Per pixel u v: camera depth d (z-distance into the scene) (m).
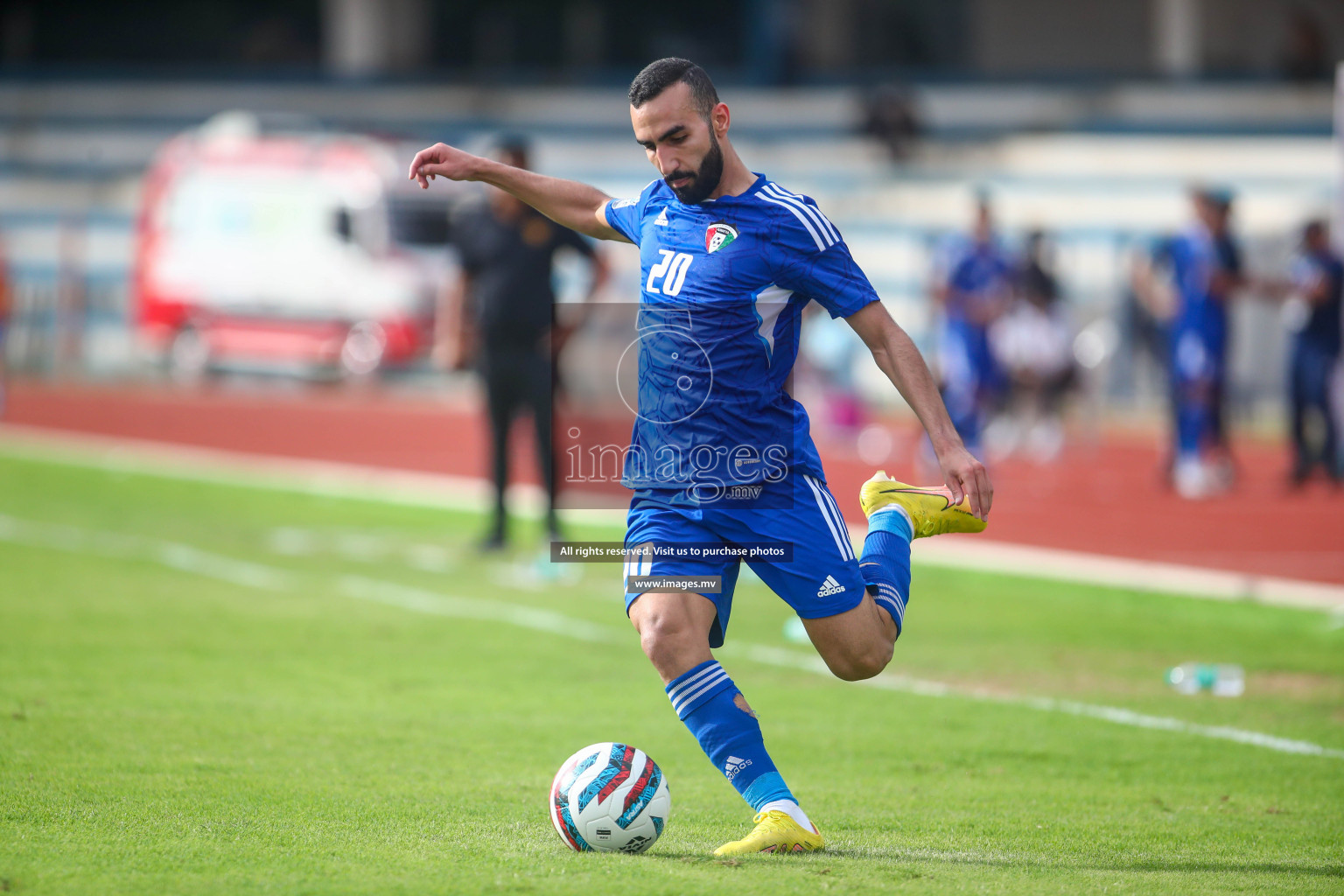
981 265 54.09
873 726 22.36
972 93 115.06
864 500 17.17
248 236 93.88
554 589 34.69
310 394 93.31
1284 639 29.67
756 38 118.75
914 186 104.06
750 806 16.84
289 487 52.31
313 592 33.50
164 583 34.19
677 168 14.94
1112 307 78.50
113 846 14.75
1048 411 68.19
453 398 91.94
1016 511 49.53
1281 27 114.25
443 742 20.53
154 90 124.50
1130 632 30.34
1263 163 102.44
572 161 112.50
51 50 133.50
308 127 113.50
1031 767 19.97
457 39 128.25
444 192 93.00
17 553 37.94
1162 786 19.05
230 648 27.09
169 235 96.12
